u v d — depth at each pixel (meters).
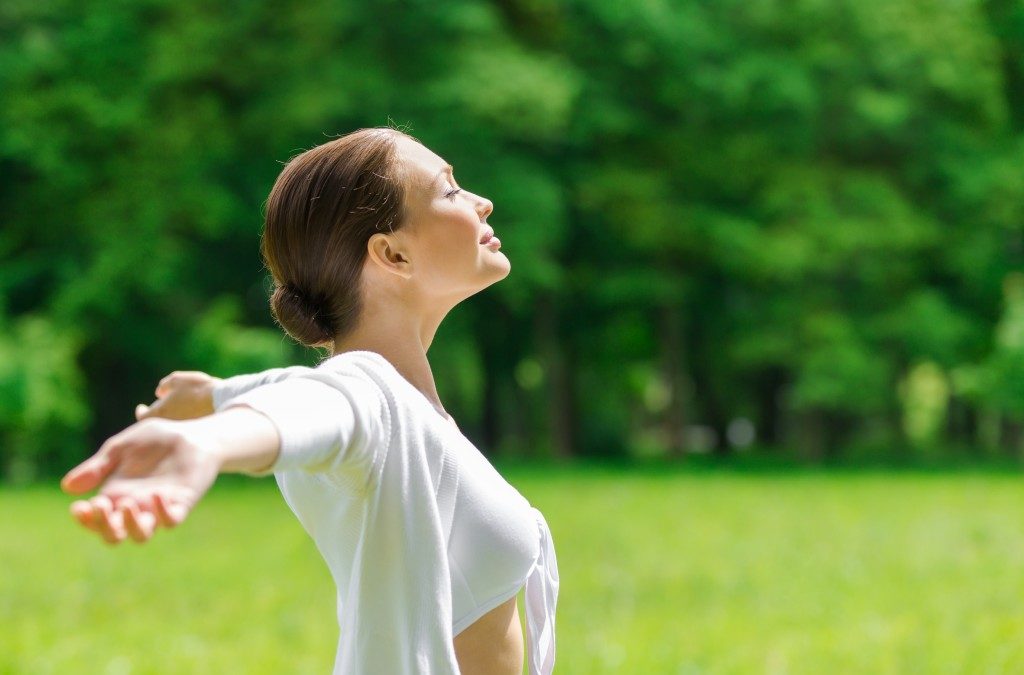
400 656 2.88
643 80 49.41
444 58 43.47
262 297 48.50
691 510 27.70
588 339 56.62
